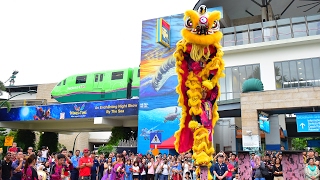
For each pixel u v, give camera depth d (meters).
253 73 24.92
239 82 25.19
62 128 38.81
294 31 24.61
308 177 9.23
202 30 6.82
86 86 35.16
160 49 30.11
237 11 34.25
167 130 27.83
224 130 29.75
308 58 23.48
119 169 11.19
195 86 7.10
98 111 31.86
